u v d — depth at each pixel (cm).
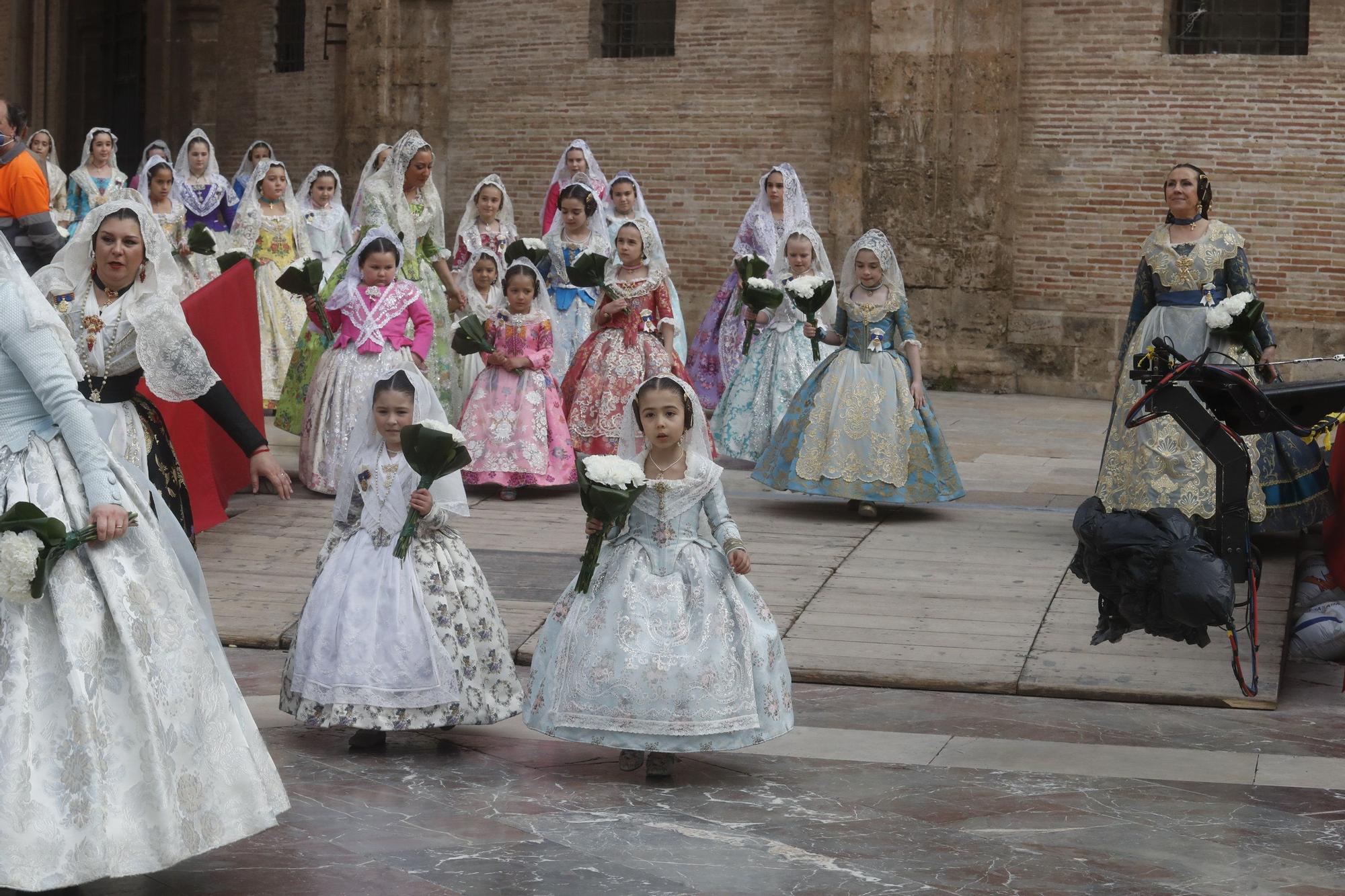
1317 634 705
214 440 895
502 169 1858
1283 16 1470
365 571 560
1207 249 835
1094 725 603
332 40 2006
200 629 414
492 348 977
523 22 1827
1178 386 621
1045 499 1021
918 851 464
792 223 1262
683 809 501
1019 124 1556
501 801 507
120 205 525
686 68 1722
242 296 909
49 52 2689
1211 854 464
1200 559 581
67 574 397
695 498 539
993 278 1567
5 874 372
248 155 1752
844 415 932
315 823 481
